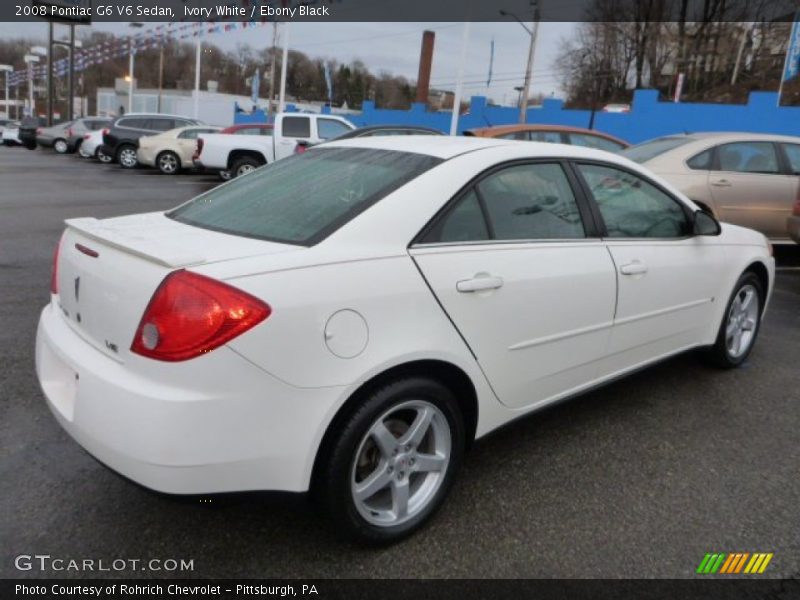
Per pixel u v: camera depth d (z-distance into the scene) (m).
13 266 6.63
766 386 4.27
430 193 2.62
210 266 2.14
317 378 2.19
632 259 3.38
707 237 4.03
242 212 2.77
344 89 75.06
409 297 2.41
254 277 2.13
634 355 3.57
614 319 3.31
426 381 2.48
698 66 50.62
